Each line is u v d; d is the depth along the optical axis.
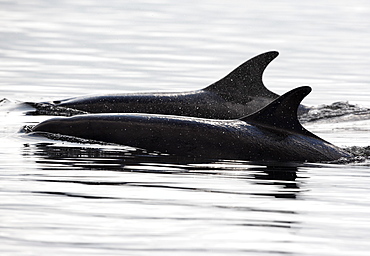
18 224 28.36
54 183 36.94
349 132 71.31
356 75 118.75
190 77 113.06
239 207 32.47
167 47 145.50
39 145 51.16
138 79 110.31
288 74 118.25
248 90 77.69
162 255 24.88
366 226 29.59
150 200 33.34
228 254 25.30
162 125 51.34
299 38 161.25
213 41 154.75
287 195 35.69
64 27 170.50
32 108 77.38
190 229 28.30
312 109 86.50
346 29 176.25
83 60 128.25
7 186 35.81
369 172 43.97
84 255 24.69
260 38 160.12
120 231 27.73
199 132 50.22
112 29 168.88
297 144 49.53
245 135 49.75
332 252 25.83
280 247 26.31
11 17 184.25
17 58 127.69
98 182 37.56
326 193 36.50
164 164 44.56
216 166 44.56
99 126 52.97
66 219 29.27
